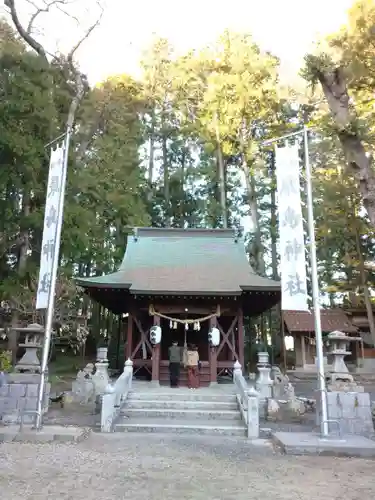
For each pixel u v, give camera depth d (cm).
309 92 2336
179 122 3559
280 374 1508
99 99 2627
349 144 1186
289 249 955
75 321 2006
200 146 3584
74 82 2595
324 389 880
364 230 2697
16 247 2144
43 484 546
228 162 3356
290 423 1155
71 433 853
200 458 725
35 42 2322
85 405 1326
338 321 2870
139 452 757
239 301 1638
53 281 960
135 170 2666
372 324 2639
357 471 657
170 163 3812
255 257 2906
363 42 1244
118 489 532
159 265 1814
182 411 1107
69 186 2061
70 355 2780
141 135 3219
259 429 1009
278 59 2661
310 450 783
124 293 1647
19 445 784
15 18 2227
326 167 2509
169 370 1501
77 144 2372
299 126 2508
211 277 1692
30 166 1923
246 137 2900
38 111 1981
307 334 2791
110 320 3164
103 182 2291
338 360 1127
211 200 3062
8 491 512
